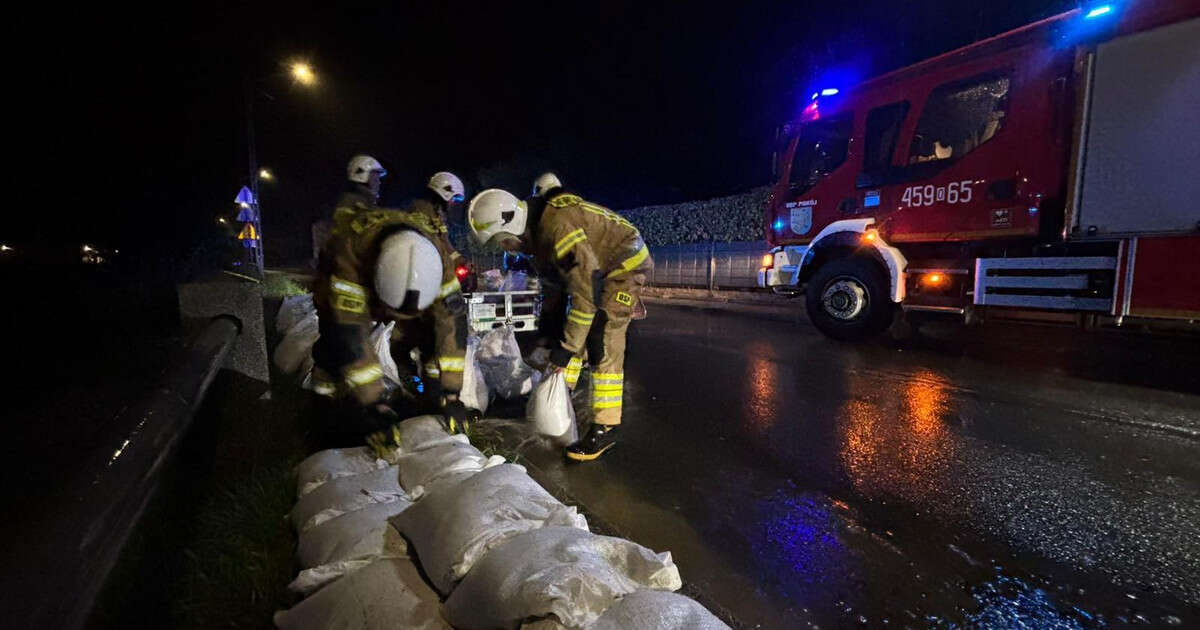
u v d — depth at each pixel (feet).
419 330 12.28
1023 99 19.26
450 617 5.16
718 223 54.19
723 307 41.16
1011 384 17.49
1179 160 16.48
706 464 11.37
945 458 11.65
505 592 4.75
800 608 6.93
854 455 11.83
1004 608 6.96
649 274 11.78
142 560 6.42
